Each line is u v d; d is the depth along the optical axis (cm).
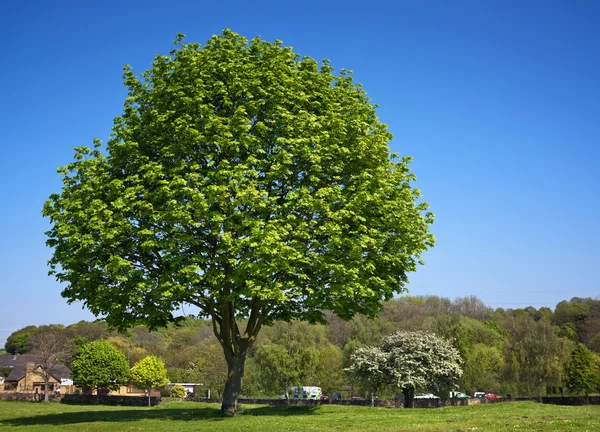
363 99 2716
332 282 2231
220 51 2473
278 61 2492
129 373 7219
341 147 2392
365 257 2336
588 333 9025
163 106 2406
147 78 2544
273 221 2131
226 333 2511
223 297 2180
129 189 2206
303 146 2291
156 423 2119
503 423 1769
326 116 2422
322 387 5888
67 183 2383
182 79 2403
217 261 2181
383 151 2500
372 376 3456
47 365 6931
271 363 5903
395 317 9325
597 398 4134
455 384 3459
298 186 2356
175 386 7288
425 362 3403
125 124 2455
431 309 9894
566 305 10356
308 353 5944
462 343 5306
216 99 2425
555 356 5369
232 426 1933
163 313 2234
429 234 2545
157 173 2203
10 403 5059
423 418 2098
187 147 2277
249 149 2328
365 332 7362
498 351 5650
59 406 4559
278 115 2350
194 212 2170
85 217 2175
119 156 2359
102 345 7100
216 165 2334
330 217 2234
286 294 2300
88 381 6775
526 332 5638
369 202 2344
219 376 6762
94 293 2275
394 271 2528
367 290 2252
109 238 2123
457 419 2008
